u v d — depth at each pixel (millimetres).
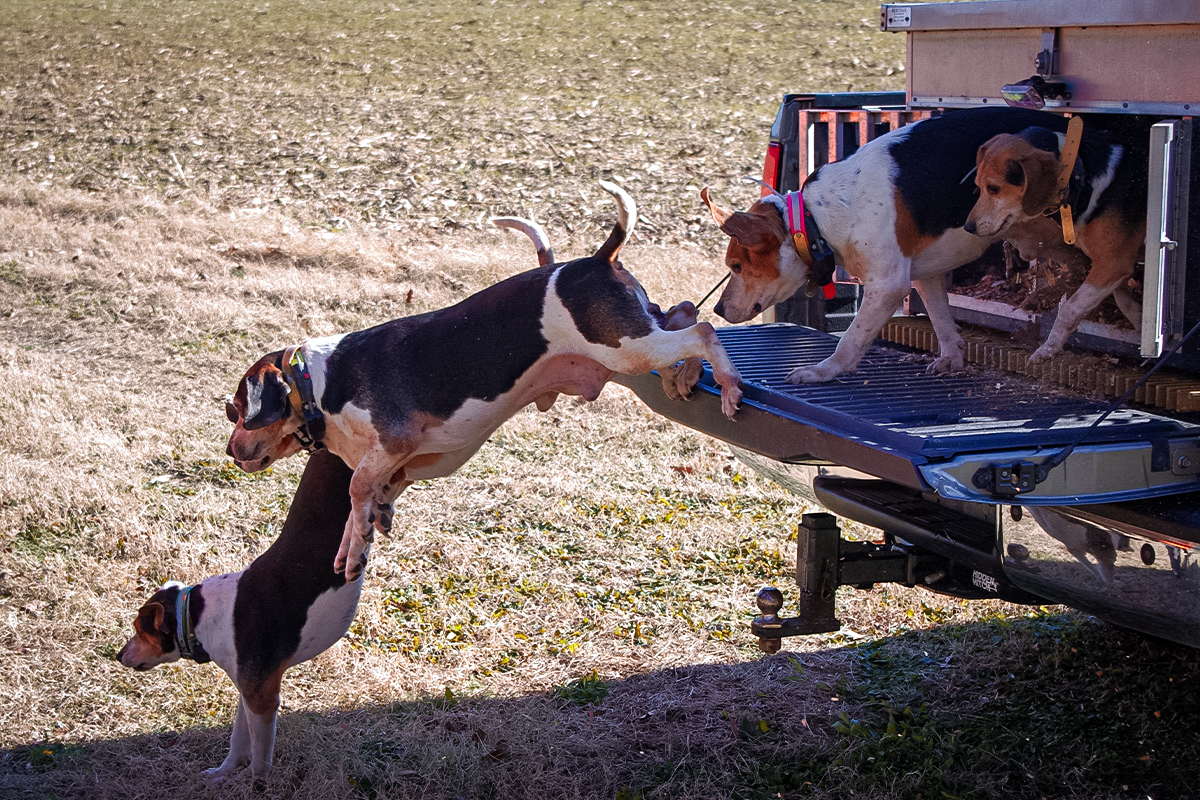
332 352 3668
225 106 15742
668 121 14508
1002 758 3848
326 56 17938
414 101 15719
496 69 17094
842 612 5004
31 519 5855
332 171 13391
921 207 3838
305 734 4102
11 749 4125
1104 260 3701
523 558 5516
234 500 6168
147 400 7547
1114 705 4117
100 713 4355
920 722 4109
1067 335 3824
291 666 4223
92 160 14016
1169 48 3473
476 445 3873
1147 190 3453
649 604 5102
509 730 4113
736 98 15305
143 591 5230
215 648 3836
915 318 4832
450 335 3625
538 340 3605
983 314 4508
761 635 3803
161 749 4121
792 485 4668
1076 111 3846
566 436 6988
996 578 3516
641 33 18766
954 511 3699
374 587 5230
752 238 3879
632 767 3941
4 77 17125
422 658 4695
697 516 5926
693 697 4363
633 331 3541
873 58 16844
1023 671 4410
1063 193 3545
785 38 18156
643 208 11914
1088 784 3693
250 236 11359
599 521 5902
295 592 3818
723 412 3752
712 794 3730
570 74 16734
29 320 9273
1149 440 3100
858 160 3906
